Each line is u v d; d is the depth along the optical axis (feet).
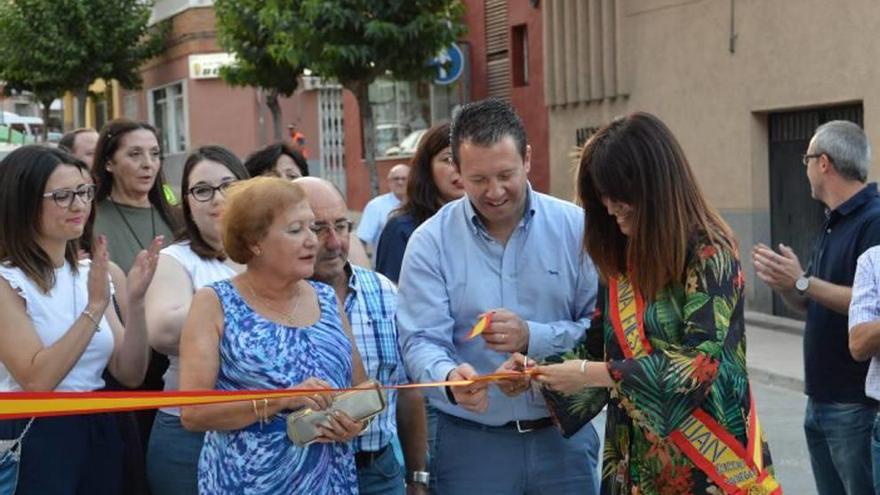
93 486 13.92
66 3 84.12
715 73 48.32
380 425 14.25
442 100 68.49
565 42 57.21
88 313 13.35
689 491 11.59
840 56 42.14
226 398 11.25
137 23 87.35
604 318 12.45
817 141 16.70
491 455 13.75
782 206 46.70
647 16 52.11
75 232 13.69
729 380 11.41
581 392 12.65
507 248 13.69
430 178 19.47
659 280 11.57
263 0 64.64
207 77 92.63
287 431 11.70
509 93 63.05
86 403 11.06
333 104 88.07
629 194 11.53
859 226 16.30
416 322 13.69
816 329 16.28
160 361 15.61
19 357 13.23
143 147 18.76
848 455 16.14
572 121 57.62
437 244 13.80
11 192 13.42
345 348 12.48
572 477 13.91
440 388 12.89
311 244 12.09
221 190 15.31
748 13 46.29
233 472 11.83
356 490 12.69
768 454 11.85
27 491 13.28
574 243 13.74
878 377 14.37
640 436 11.94
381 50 52.19
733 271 11.46
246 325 11.99
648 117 11.77
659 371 11.20
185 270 15.16
